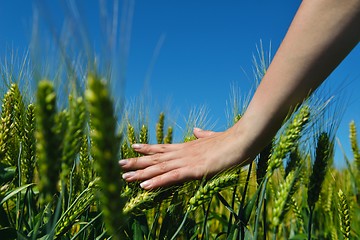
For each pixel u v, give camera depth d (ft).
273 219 1.82
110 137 0.99
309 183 2.21
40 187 1.15
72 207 1.88
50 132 1.12
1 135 1.98
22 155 2.16
